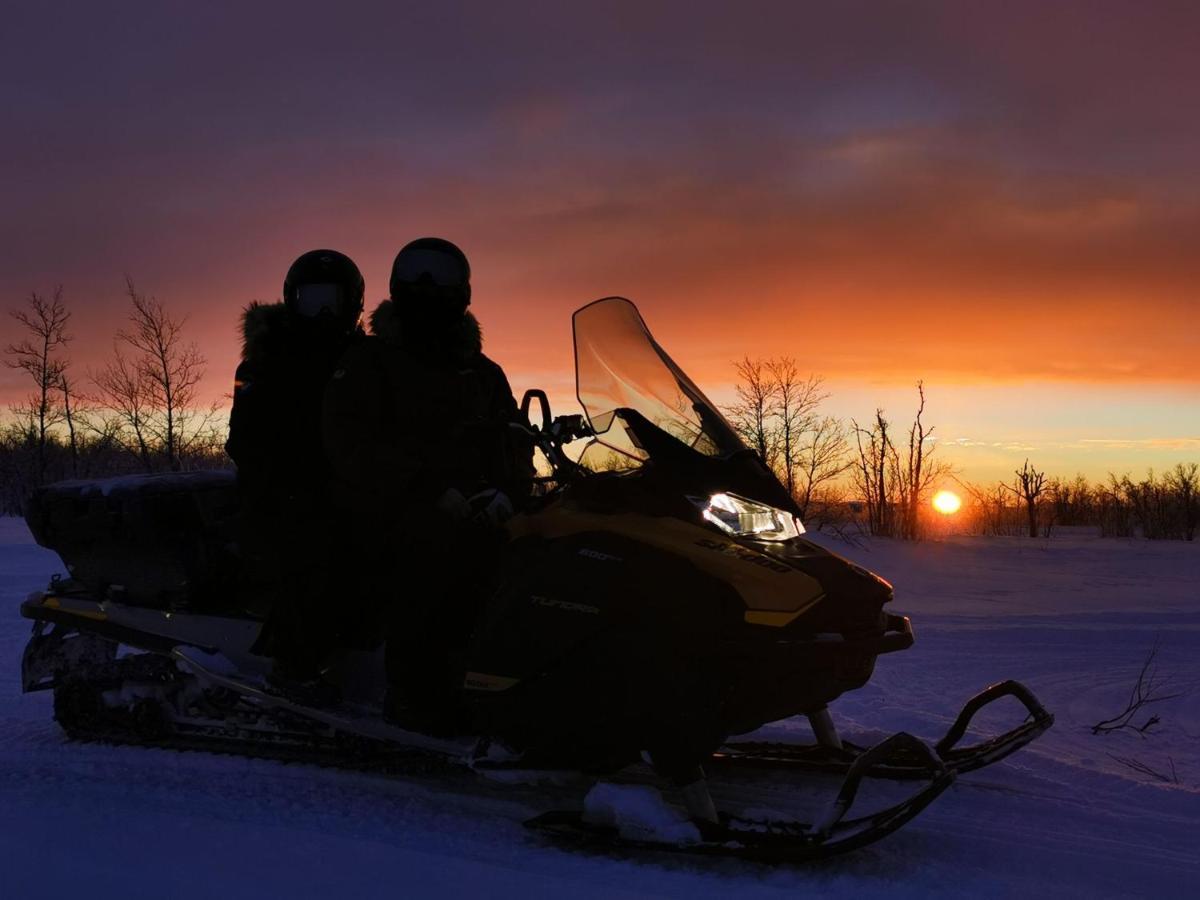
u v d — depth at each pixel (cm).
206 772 479
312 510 465
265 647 480
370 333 533
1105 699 698
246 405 466
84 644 546
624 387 439
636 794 385
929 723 609
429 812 428
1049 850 400
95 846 371
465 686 413
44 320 2370
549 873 364
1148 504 2570
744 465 422
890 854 391
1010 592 1400
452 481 457
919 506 2086
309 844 380
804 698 402
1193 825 433
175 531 511
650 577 387
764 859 363
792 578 383
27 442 2469
